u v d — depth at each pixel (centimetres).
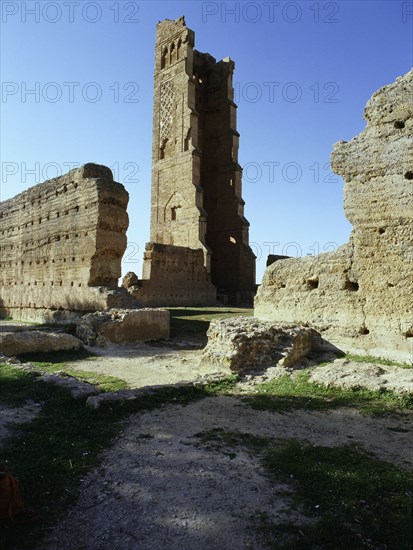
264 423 678
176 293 3878
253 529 396
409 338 1061
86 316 1712
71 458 548
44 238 2611
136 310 1742
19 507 420
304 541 378
